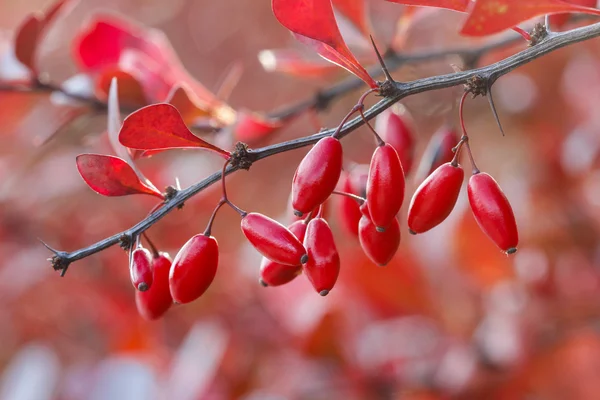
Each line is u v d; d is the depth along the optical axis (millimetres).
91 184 275
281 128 328
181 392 384
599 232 429
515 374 377
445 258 425
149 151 288
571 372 382
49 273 498
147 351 443
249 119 325
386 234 272
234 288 449
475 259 403
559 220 437
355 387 393
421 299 404
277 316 421
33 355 440
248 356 410
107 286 486
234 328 420
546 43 269
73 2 339
